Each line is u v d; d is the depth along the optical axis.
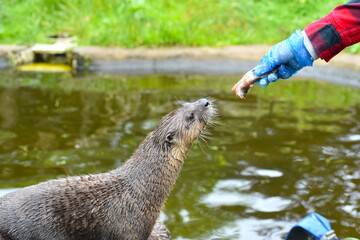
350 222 5.26
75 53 10.87
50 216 4.66
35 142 7.07
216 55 10.80
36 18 12.52
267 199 5.74
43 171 6.22
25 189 4.82
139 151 4.89
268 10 12.05
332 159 6.60
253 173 6.30
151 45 11.17
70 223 4.70
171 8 12.35
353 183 6.04
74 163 6.44
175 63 10.80
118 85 9.66
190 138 4.91
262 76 4.06
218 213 5.47
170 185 4.92
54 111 8.21
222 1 12.52
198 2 12.54
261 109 8.27
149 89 9.34
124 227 4.78
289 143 7.05
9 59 10.85
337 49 3.86
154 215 4.89
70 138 7.20
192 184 6.07
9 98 8.81
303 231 4.58
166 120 4.86
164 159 4.80
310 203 5.64
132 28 11.51
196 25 11.66
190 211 5.52
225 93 9.04
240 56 10.73
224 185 6.04
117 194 4.80
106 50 10.98
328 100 8.67
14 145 6.98
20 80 9.96
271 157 6.68
